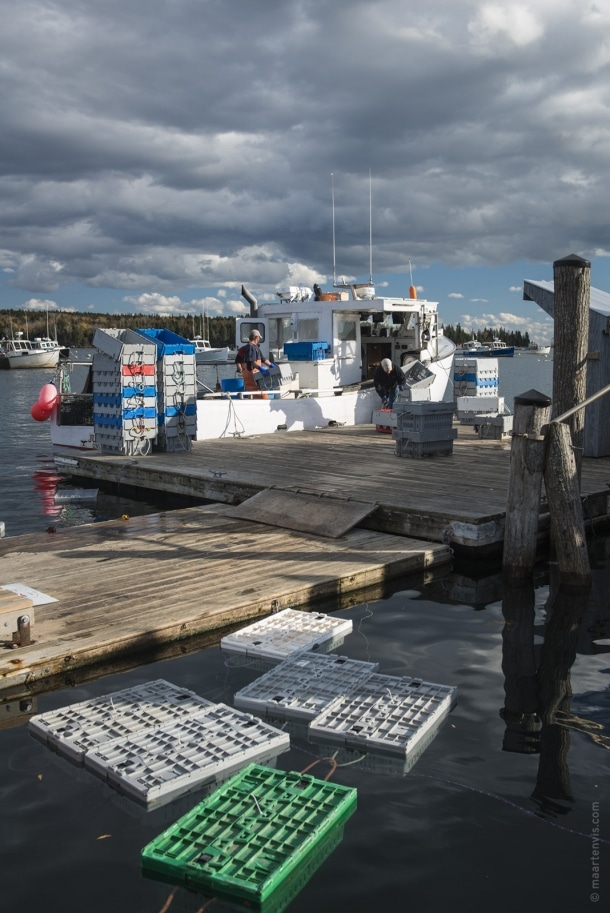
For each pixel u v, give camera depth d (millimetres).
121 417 11719
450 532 7457
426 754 3748
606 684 4629
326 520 7898
